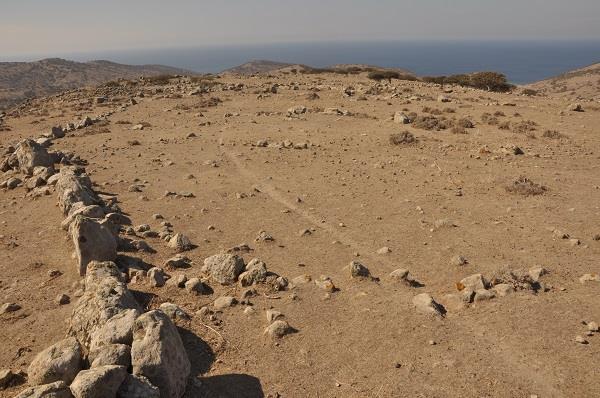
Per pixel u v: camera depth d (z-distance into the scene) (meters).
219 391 6.51
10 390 6.38
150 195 16.77
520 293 9.01
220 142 25.67
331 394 6.54
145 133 28.81
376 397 6.46
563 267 10.31
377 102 37.62
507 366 7.02
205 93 45.69
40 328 8.09
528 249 11.43
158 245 12.11
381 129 27.89
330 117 32.06
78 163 21.22
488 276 9.73
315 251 11.86
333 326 8.22
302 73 67.06
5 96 191.75
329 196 16.44
